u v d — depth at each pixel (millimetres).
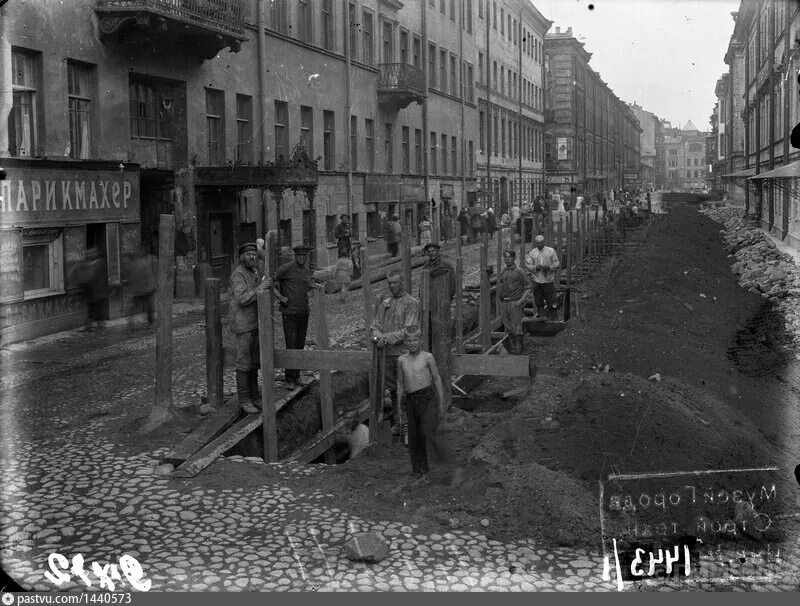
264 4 26469
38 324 16500
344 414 12078
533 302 19562
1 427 9953
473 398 13469
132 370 13328
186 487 8078
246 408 10438
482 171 55469
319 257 30406
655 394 9000
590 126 88688
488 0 55000
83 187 17641
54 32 17578
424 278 10359
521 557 6566
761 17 39500
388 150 38219
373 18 35719
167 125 22547
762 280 24547
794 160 28781
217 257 24391
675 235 35938
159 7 19594
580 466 7820
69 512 7418
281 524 7203
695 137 125750
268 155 26844
